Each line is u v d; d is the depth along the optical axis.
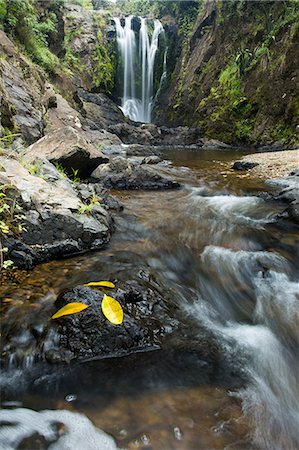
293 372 2.35
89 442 1.62
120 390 1.95
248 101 17.03
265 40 17.02
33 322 2.37
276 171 8.73
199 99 20.77
